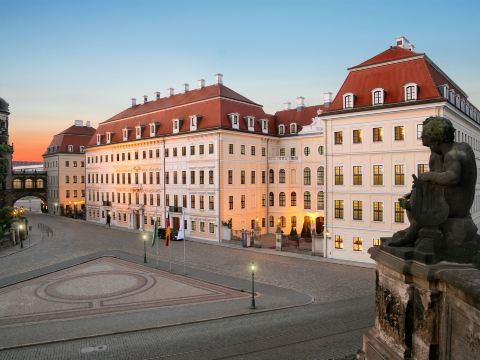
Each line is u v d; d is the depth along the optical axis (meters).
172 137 60.25
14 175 101.12
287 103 67.88
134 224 69.69
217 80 62.22
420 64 37.16
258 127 60.69
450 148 7.08
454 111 37.19
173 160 61.22
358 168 39.53
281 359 15.39
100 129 79.44
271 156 62.03
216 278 32.97
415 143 36.00
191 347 17.38
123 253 44.75
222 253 44.81
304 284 30.91
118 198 73.94
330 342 17.22
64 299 27.11
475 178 6.95
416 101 35.38
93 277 33.59
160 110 65.69
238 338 18.33
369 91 39.12
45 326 21.42
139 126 66.94
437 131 7.04
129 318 22.67
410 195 7.90
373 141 38.47
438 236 6.89
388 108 37.00
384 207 37.84
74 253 45.03
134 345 18.05
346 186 40.22
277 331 19.19
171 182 61.72
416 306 7.04
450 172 6.70
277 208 60.97
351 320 20.84
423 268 6.69
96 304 25.94
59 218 90.25
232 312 23.38
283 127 63.09
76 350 17.62
